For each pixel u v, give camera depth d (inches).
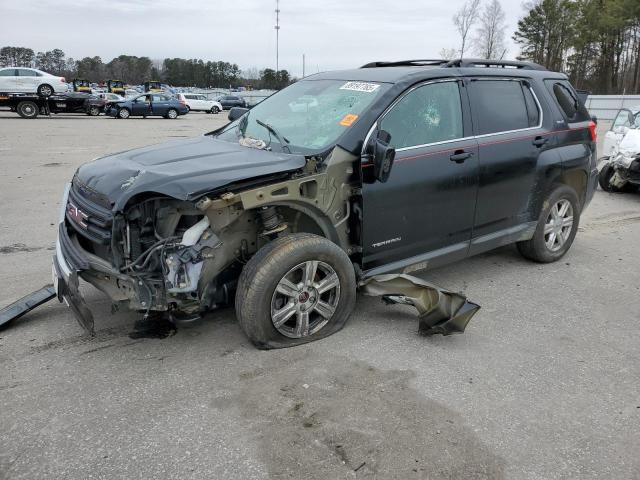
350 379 133.6
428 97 170.4
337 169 147.9
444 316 153.8
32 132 791.7
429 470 103.2
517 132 195.6
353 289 155.6
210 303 143.9
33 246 241.4
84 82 2116.1
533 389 132.4
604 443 113.1
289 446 109.0
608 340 160.4
